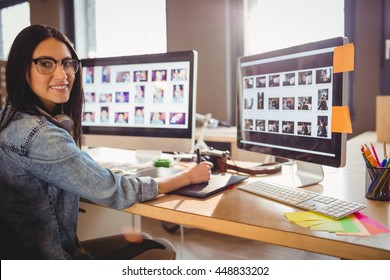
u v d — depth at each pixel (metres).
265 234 0.77
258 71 1.31
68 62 1.04
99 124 1.62
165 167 1.43
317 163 1.07
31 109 0.92
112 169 1.39
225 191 1.08
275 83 1.23
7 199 0.89
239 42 3.01
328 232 0.73
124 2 3.62
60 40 1.02
